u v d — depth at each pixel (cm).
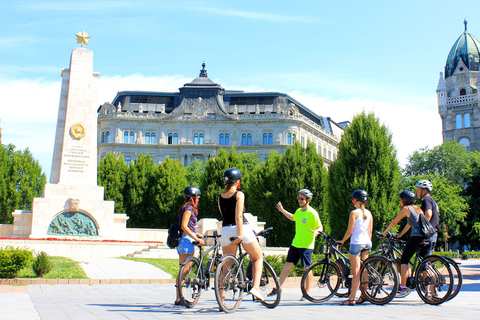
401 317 849
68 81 3703
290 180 4353
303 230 1198
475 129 9988
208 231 3275
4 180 5609
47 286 1739
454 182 7175
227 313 912
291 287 1794
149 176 6425
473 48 10631
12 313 935
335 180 3534
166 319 820
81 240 3144
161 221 6225
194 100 10125
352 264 1104
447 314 899
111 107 9881
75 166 3528
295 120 9844
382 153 3381
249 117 9919
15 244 2830
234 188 975
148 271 2231
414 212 1142
